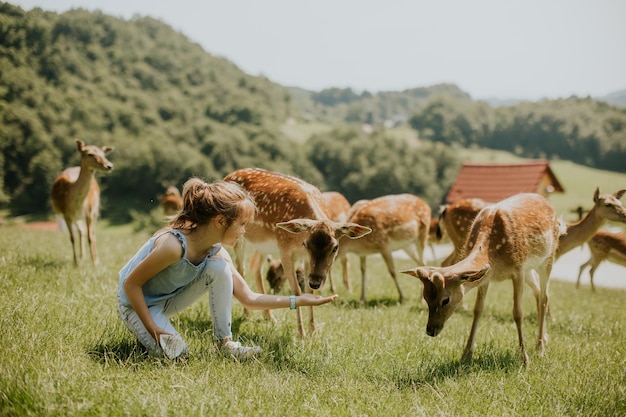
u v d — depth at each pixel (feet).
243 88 288.51
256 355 15.17
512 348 18.99
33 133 116.67
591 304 34.27
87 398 11.61
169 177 182.60
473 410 13.24
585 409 13.92
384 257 29.17
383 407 12.96
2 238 36.73
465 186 95.09
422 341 19.06
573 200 152.35
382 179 230.89
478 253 17.56
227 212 14.25
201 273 14.80
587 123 183.93
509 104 276.62
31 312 16.62
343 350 16.66
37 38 107.65
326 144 246.47
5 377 11.85
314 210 20.21
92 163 29.19
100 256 33.50
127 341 15.10
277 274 27.94
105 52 199.82
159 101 213.66
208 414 11.62
